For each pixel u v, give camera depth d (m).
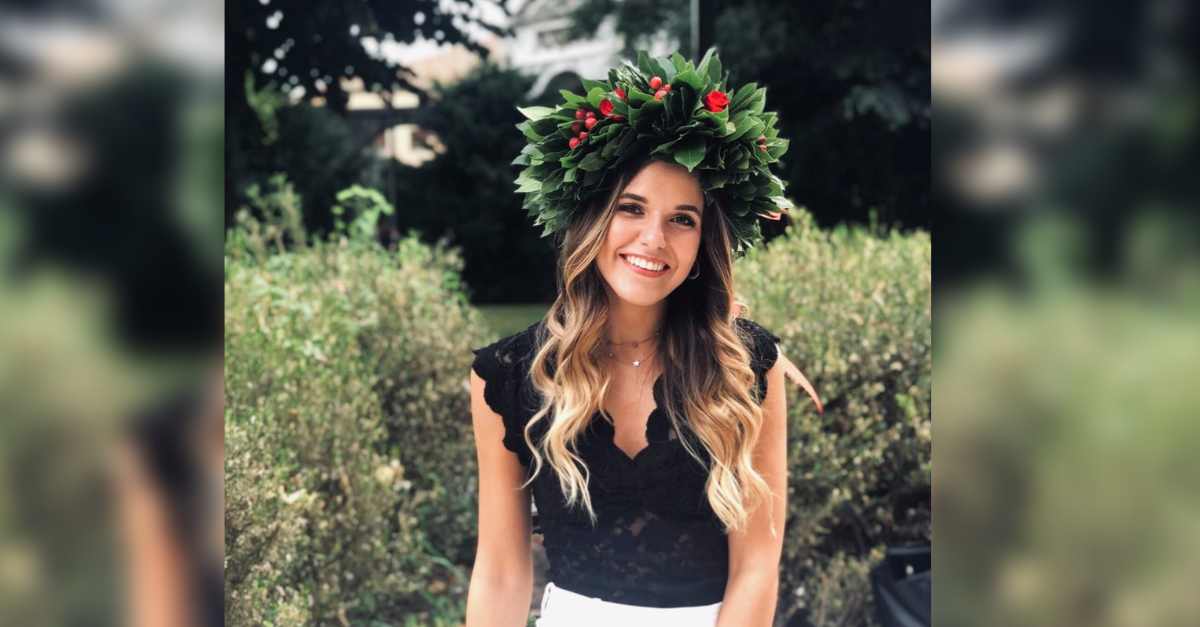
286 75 3.64
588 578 1.60
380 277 3.38
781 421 1.71
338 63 3.68
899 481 3.28
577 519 1.61
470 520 3.33
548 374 1.64
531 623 3.03
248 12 3.54
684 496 1.59
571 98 1.60
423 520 3.31
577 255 1.60
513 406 1.65
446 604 3.18
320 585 2.89
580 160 1.58
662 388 1.61
